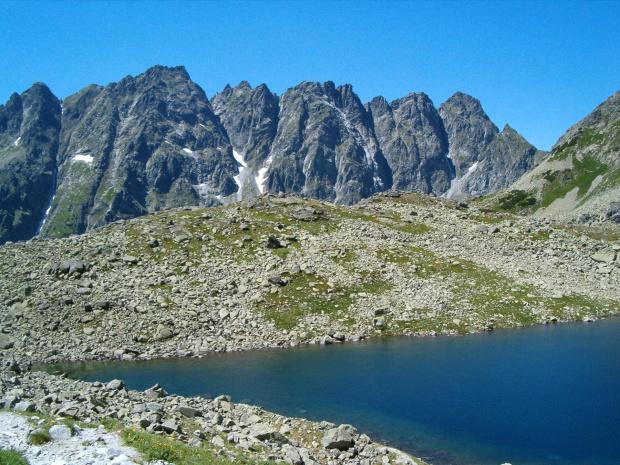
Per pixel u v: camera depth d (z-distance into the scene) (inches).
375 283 2571.4
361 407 1342.3
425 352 1902.1
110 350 1939.0
